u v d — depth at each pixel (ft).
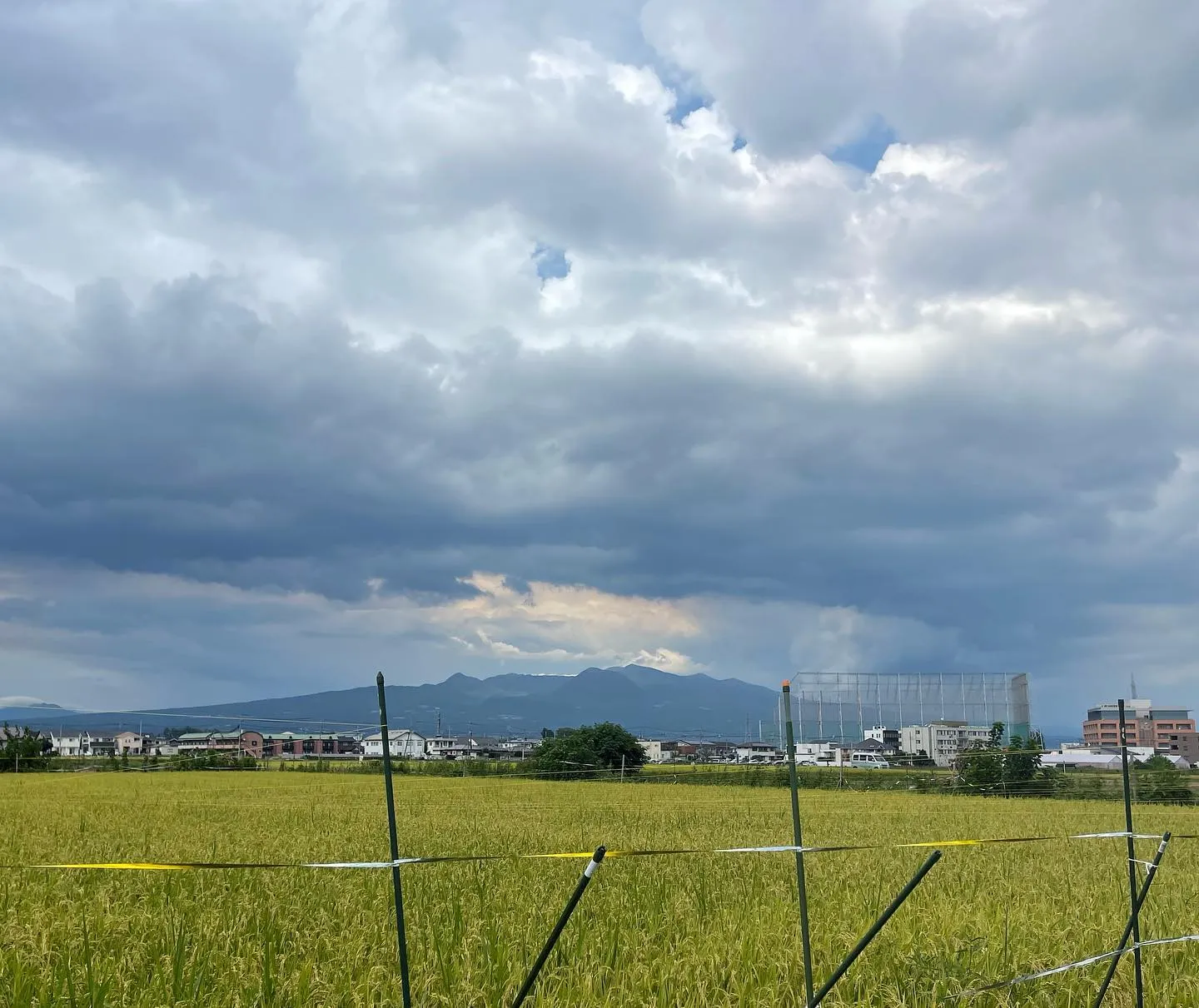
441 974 26.68
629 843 68.59
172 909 33.63
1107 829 92.99
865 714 259.19
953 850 63.16
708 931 32.78
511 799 133.59
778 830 84.23
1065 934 33.22
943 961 28.07
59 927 29.53
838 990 26.43
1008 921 34.27
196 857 53.83
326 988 24.76
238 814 91.04
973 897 41.83
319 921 32.27
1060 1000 26.94
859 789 198.18
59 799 113.39
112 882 38.60
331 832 72.28
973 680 258.57
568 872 46.06
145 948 27.78
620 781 223.10
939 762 252.01
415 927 31.96
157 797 119.14
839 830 85.10
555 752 283.18
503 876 44.01
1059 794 180.34
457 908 33.86
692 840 72.59
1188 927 36.09
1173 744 417.90
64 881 38.58
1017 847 66.74
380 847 59.62
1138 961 25.07
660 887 41.37
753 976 27.22
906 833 81.87
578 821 91.86
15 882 38.52
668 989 26.09
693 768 268.00
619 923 32.81
